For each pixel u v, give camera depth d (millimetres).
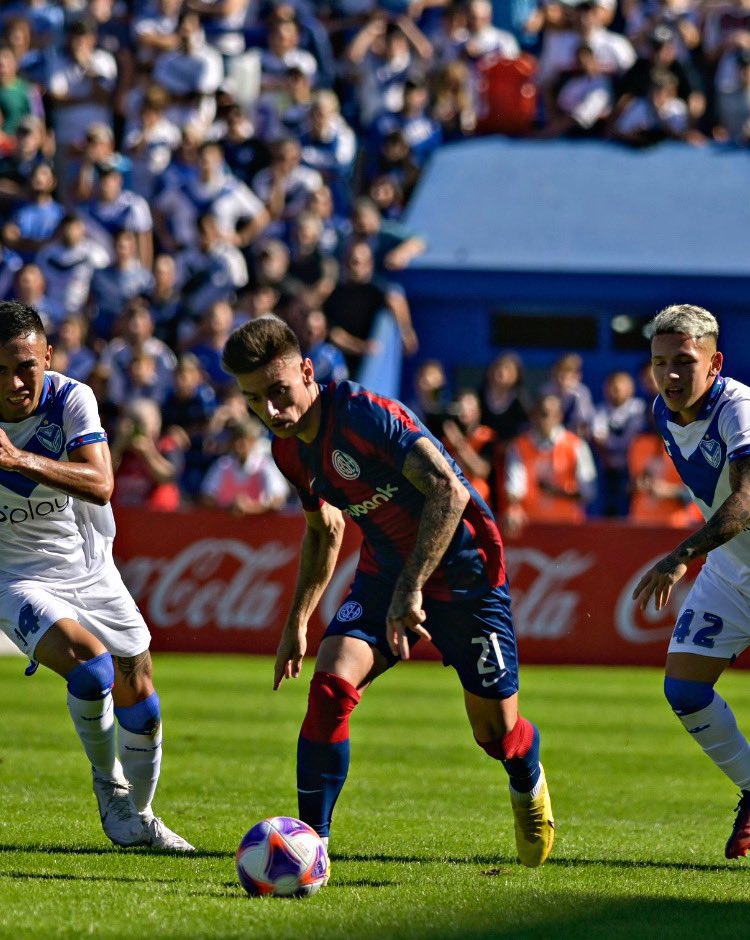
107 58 64438
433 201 62250
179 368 50125
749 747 18734
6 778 24016
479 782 25266
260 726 31953
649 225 60875
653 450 49156
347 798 23188
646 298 59375
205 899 14891
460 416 47875
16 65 62188
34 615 17188
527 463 47531
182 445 49594
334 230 59469
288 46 63750
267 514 46469
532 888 15891
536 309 59844
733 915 14672
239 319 54406
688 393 18172
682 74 66125
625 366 59812
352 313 55188
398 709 35812
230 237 58656
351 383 16031
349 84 66375
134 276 56656
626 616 45750
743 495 17375
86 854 17547
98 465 17203
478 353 59875
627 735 31734
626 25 68562
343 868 17125
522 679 42156
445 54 67188
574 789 24625
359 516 16453
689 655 18750
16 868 16438
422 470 15531
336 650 16250
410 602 15148
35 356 16781
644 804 23234
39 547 17812
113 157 61562
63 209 59281
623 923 14086
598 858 18188
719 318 59656
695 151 64938
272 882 15117
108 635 17922
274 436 16578
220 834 19453
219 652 46469
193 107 62812
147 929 13344
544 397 47812
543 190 62812
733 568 18859
